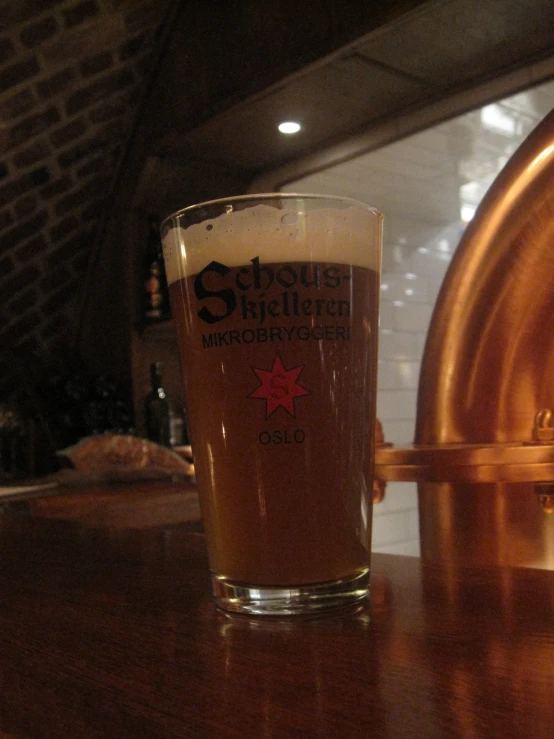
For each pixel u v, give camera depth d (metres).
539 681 0.17
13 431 1.63
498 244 0.35
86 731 0.15
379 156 1.51
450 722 0.14
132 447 1.22
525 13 1.04
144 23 1.52
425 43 1.12
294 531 0.25
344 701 0.16
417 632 0.21
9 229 1.74
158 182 1.68
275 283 0.25
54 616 0.25
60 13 1.41
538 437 0.35
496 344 0.37
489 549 0.36
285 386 0.25
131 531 0.46
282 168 1.66
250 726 0.15
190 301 0.27
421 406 0.40
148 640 0.22
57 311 1.95
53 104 1.57
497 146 1.47
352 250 0.27
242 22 1.33
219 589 0.26
